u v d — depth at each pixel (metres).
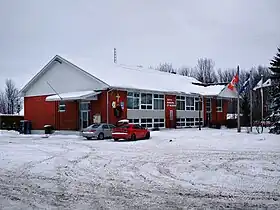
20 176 11.93
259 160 15.03
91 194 9.19
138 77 41.62
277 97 35.34
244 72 80.50
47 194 9.23
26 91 42.31
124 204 8.12
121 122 33.91
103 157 16.98
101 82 34.47
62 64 38.56
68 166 14.14
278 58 35.81
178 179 11.23
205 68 84.06
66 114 37.69
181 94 42.69
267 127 46.88
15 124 50.16
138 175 12.01
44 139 30.12
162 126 40.69
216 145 22.33
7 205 8.14
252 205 7.93
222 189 9.64
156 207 7.82
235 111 61.19
